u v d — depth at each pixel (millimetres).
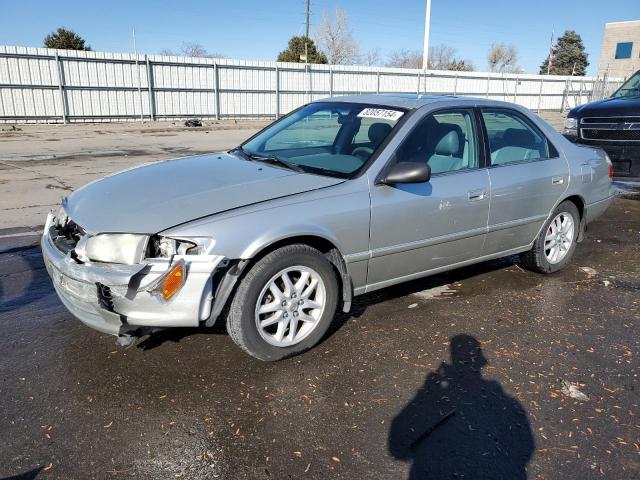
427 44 23531
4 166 10891
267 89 26766
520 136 4562
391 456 2533
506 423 2803
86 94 22188
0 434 2605
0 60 20031
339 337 3674
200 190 3273
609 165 5418
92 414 2775
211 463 2455
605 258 5582
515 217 4426
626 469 2498
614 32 48438
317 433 2680
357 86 29219
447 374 3248
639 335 3822
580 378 3246
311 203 3258
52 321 3783
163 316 2863
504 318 4047
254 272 3072
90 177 9703
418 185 3729
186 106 24875
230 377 3141
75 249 2994
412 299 4348
